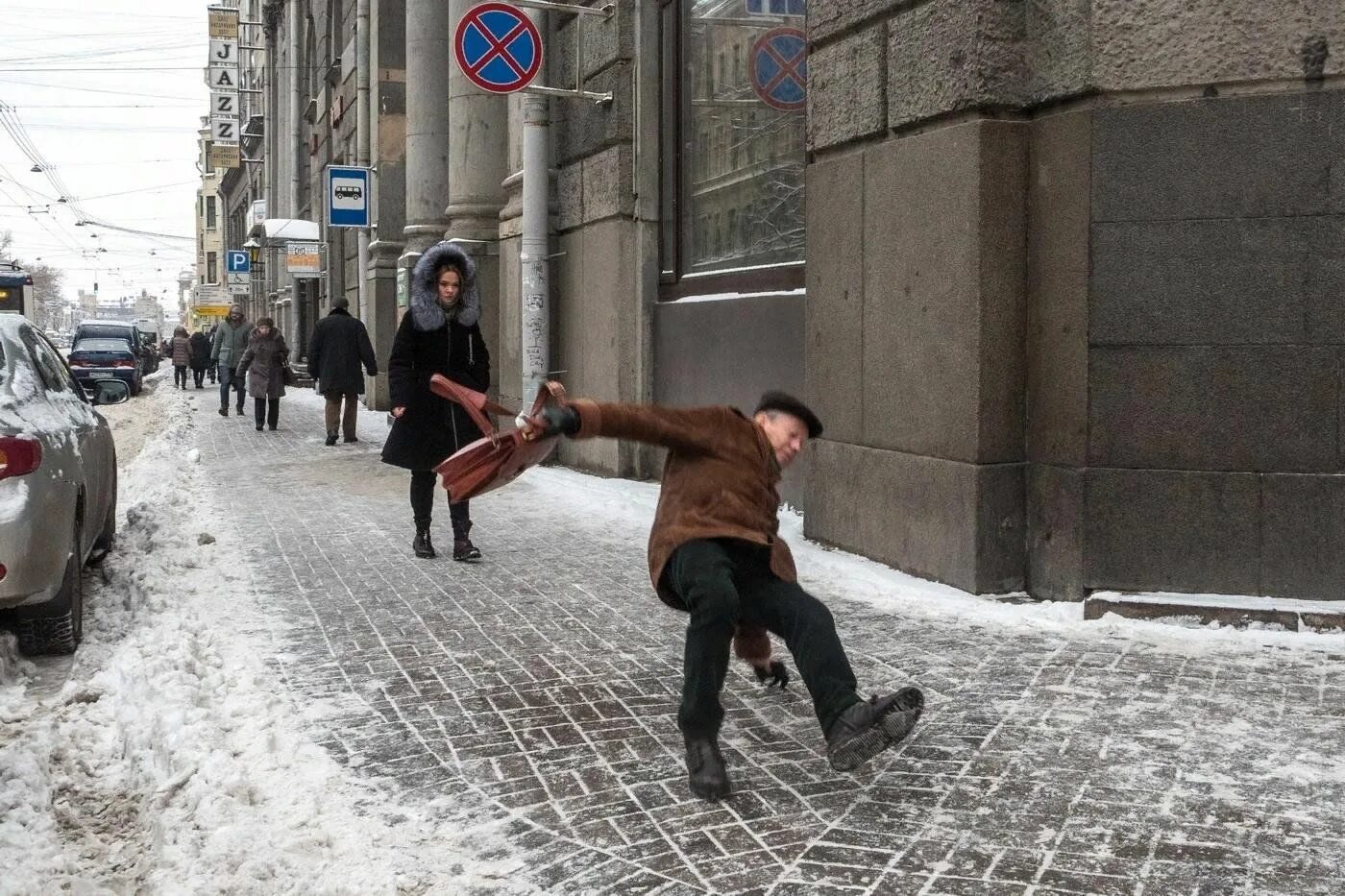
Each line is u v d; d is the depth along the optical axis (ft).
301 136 120.57
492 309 51.24
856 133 24.06
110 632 20.76
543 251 40.60
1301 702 15.03
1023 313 21.03
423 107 60.49
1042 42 20.43
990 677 16.35
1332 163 18.35
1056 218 20.26
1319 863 10.66
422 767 13.51
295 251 101.76
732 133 33.24
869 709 11.60
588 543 27.63
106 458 25.00
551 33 41.98
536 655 18.16
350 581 23.70
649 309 37.27
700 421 12.56
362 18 77.15
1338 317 18.45
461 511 25.63
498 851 11.34
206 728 14.56
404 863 11.09
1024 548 21.24
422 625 20.07
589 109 39.24
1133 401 19.53
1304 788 12.32
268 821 12.10
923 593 21.18
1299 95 18.44
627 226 37.27
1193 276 19.11
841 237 24.85
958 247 21.12
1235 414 19.01
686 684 12.26
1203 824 11.51
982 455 20.84
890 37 22.88
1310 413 18.66
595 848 11.33
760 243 31.99
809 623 12.01
